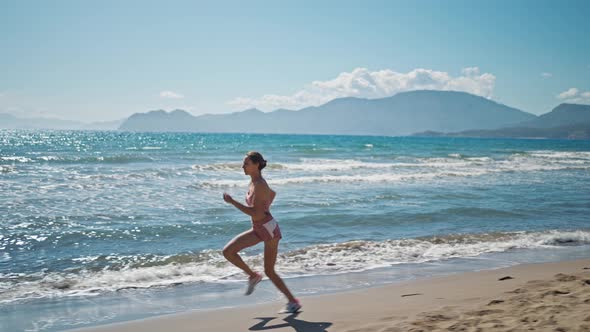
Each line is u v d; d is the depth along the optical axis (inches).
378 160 1163.9
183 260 262.1
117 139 2706.7
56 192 496.1
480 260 276.2
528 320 139.0
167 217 381.7
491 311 151.4
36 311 180.2
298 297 197.0
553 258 283.9
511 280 219.8
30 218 360.8
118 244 295.9
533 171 959.0
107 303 191.0
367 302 184.7
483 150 1998.0
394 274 241.3
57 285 215.2
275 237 175.0
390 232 350.3
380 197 513.7
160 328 158.9
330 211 422.3
